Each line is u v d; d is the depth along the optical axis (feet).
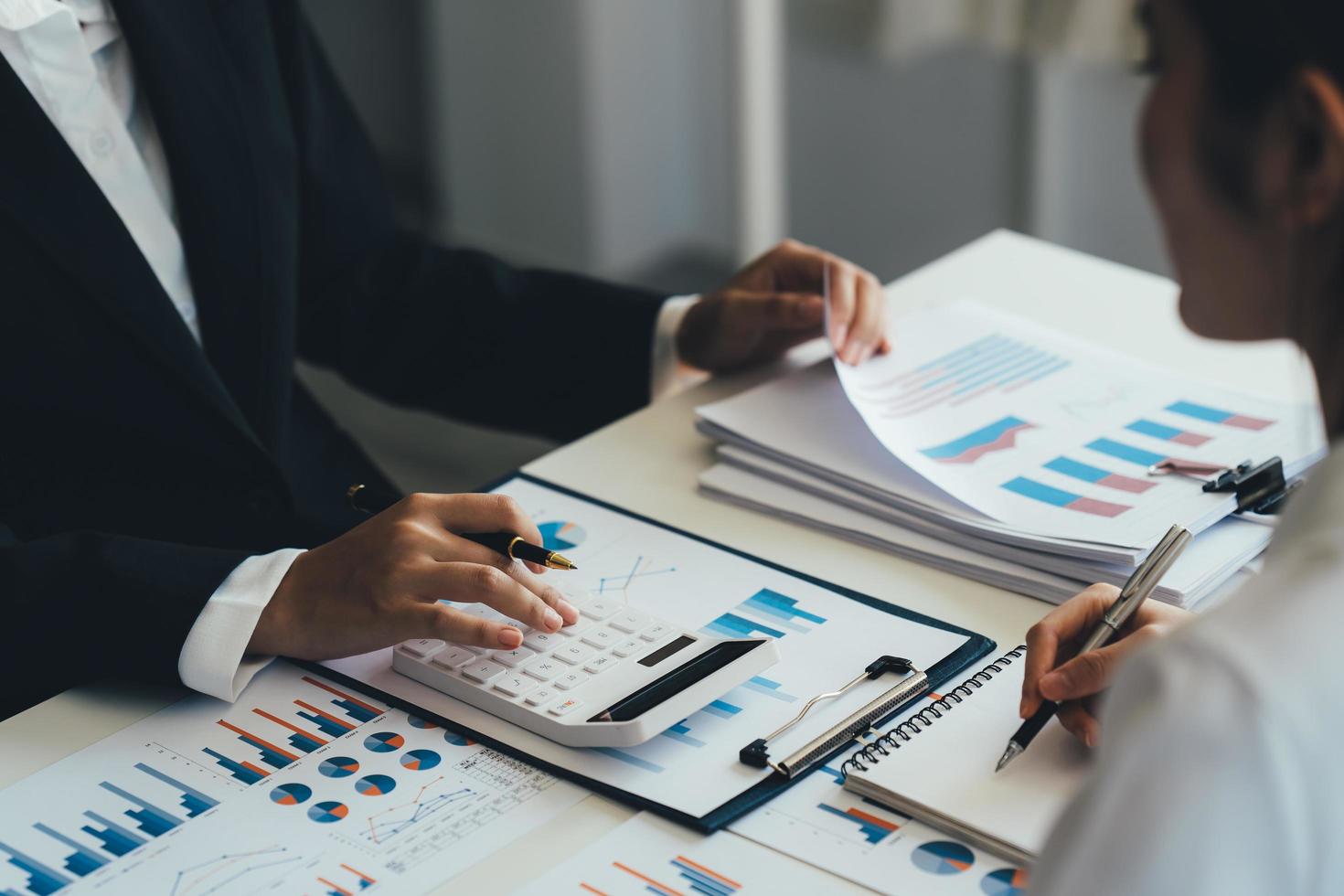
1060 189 9.80
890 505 3.19
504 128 11.09
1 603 2.84
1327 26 1.44
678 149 10.82
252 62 4.18
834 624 2.85
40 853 2.29
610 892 2.16
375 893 2.17
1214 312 1.72
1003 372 3.76
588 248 11.09
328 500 4.42
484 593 2.68
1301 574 1.43
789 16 10.50
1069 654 2.55
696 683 2.52
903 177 10.46
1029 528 2.98
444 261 4.64
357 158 4.70
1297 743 1.32
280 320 4.17
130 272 3.69
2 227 3.57
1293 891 1.33
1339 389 1.59
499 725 2.57
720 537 3.23
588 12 10.26
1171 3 1.59
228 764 2.51
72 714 2.68
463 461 8.67
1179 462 3.22
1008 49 9.78
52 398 3.69
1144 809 1.35
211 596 2.78
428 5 11.01
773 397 3.67
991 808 2.24
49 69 3.75
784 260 4.12
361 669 2.78
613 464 3.59
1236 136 1.55
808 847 2.24
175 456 3.84
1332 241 1.53
